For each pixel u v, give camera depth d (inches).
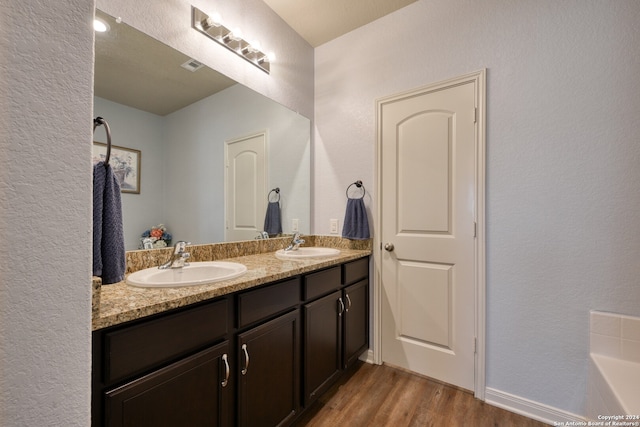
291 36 88.9
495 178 67.4
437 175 75.5
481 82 69.0
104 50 51.7
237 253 74.1
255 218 79.3
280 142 85.8
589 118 57.8
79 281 18.0
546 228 61.9
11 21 15.3
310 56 97.3
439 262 75.2
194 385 39.6
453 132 73.4
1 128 14.8
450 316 73.6
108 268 35.3
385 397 69.1
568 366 59.6
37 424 16.1
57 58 17.0
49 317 16.6
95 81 50.8
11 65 15.2
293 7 81.0
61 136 17.2
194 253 65.0
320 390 63.7
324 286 66.1
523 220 64.2
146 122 57.7
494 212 67.4
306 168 95.0
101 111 51.7
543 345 62.1
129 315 32.6
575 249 59.1
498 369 66.8
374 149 85.7
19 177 15.5
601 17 56.8
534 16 63.4
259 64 78.1
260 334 49.4
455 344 72.8
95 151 51.0
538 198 62.6
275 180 85.0
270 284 52.1
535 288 62.9
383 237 84.3
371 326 85.9
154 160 59.0
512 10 65.9
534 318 63.0
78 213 18.0
